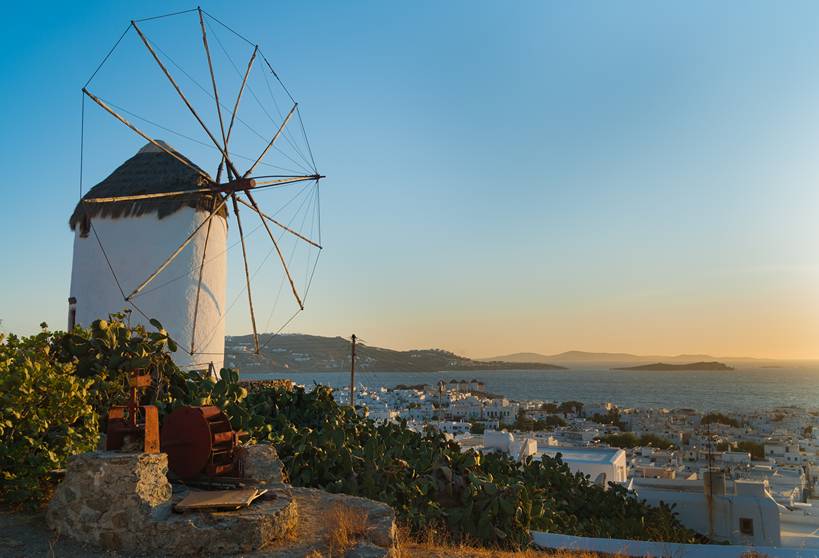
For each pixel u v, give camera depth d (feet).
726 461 254.27
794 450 328.29
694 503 65.21
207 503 21.79
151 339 33.42
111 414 24.97
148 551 20.27
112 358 32.30
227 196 61.26
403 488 36.60
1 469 24.47
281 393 46.19
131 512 20.65
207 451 25.12
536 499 44.98
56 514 21.84
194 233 57.93
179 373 35.09
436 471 40.47
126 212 59.98
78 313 60.70
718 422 510.17
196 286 60.90
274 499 23.57
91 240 61.05
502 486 41.75
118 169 64.59
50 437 26.35
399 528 32.30
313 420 44.93
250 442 31.91
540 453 121.60
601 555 36.99
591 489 57.77
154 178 62.03
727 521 63.67
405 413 489.26
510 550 35.99
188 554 20.26
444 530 35.96
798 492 187.62
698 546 39.32
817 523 93.81
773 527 62.64
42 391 26.14
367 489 35.86
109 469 21.13
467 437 158.92
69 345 32.12
